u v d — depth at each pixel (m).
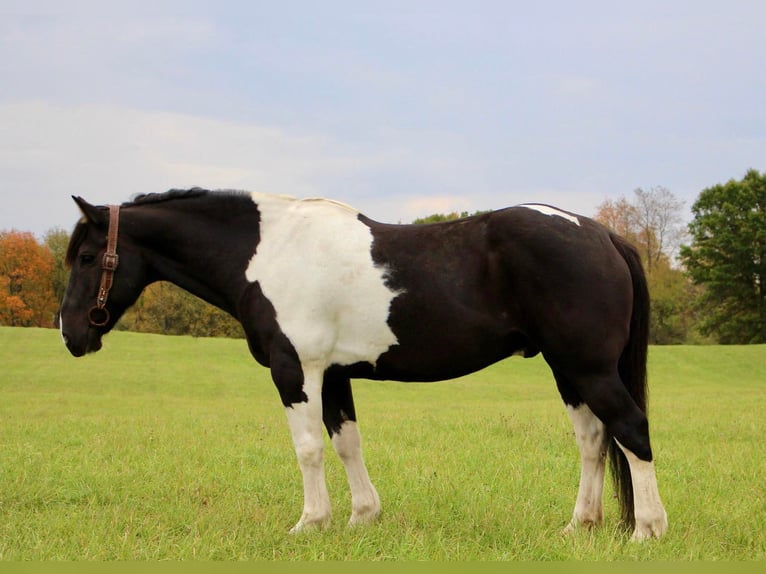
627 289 5.30
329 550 5.11
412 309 5.41
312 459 5.58
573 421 5.66
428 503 6.50
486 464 8.45
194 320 51.22
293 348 5.55
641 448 5.14
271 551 5.19
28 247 52.09
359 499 5.96
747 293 48.69
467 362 5.48
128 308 6.31
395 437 11.16
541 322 5.23
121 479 7.65
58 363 32.06
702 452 9.49
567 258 5.16
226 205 5.96
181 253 6.06
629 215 58.69
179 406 19.50
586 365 5.20
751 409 16.12
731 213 49.03
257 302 5.71
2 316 51.69
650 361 37.44
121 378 28.70
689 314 57.00
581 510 5.59
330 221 5.70
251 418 15.03
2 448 9.80
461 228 5.48
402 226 5.68
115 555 5.04
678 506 6.36
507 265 5.26
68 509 6.45
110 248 6.06
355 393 26.19
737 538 5.43
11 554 5.08
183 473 7.86
